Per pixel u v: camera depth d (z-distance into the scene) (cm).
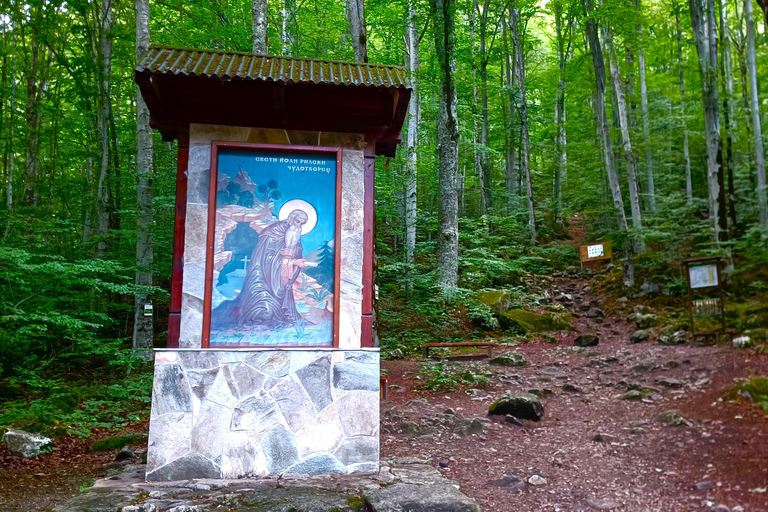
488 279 1515
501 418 636
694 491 374
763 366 548
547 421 631
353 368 473
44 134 1415
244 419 453
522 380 830
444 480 428
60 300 884
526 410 635
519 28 2247
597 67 1488
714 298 645
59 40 1282
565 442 548
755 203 598
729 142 620
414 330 1227
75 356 963
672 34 1078
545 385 788
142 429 652
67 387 781
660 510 362
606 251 1566
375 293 773
